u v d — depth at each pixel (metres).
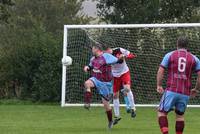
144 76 50.97
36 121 36.22
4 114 41.34
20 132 29.77
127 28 51.41
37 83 53.78
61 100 51.81
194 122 36.06
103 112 43.66
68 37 52.06
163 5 68.31
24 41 55.97
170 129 31.48
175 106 24.53
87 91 31.78
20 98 55.19
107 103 31.30
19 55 54.69
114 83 35.47
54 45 54.09
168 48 50.88
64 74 49.91
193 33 50.66
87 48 51.91
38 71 53.81
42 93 53.69
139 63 51.09
